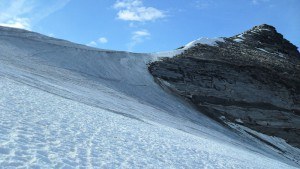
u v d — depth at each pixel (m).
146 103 45.88
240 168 20.55
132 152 15.91
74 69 47.91
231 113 54.66
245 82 62.28
